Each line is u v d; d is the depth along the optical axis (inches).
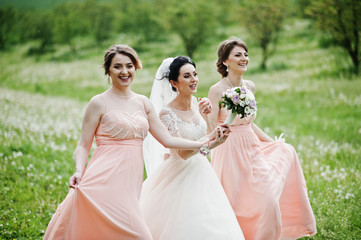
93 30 1229.7
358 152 295.7
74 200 135.4
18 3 1638.8
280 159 176.9
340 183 236.2
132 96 152.7
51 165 272.1
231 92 154.5
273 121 428.8
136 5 1273.4
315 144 332.8
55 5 1414.9
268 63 789.2
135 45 1118.4
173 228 146.0
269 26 764.6
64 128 383.6
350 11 587.8
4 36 1309.1
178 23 928.9
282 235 176.1
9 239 177.6
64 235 135.2
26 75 853.8
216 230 142.7
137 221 137.3
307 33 956.0
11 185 234.5
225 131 155.1
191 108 169.3
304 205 173.8
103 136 144.8
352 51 622.5
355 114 429.7
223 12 1170.6
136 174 144.9
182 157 159.8
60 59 1073.5
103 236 135.8
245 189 168.6
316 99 513.7
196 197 150.5
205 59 885.8
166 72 172.2
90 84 743.7
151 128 155.3
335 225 188.2
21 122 394.3
